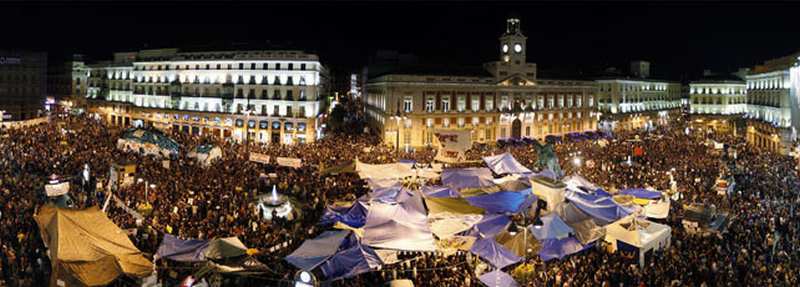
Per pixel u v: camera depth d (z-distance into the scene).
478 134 102.75
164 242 28.66
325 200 44.47
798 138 80.81
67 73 146.25
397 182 44.34
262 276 28.80
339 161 64.44
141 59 119.19
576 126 121.56
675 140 98.38
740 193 48.25
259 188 47.53
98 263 25.17
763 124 102.88
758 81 110.12
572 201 36.09
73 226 26.77
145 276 25.77
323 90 119.88
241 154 69.56
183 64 108.25
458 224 33.75
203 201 40.47
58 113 131.88
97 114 132.12
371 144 91.00
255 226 35.97
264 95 99.69
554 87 115.38
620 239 32.78
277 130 98.75
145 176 48.06
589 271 29.52
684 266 29.52
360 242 29.14
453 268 30.86
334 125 135.75
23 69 130.12
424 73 101.38
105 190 43.56
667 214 38.72
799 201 46.00
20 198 38.97
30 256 30.06
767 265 30.67
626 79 142.88
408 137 95.38
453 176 44.66
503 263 28.62
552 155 48.38
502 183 43.19
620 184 52.06
